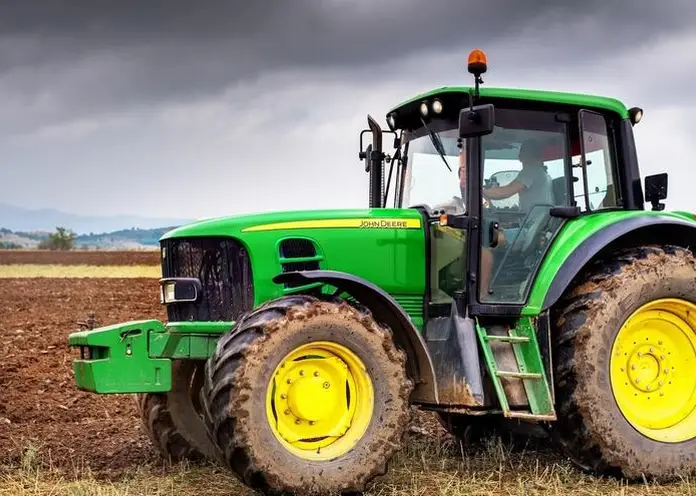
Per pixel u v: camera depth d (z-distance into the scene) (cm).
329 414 525
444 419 682
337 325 518
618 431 565
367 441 521
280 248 568
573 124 617
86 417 798
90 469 597
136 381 545
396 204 645
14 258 5859
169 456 619
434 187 609
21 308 1883
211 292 573
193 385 625
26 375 1016
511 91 593
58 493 525
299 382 520
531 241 595
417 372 557
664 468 572
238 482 556
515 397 561
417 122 634
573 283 596
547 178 607
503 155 596
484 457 620
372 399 527
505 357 569
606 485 557
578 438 568
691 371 609
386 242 589
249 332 503
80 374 550
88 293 2386
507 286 585
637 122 650
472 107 550
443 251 590
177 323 564
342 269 579
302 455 510
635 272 582
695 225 612
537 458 623
